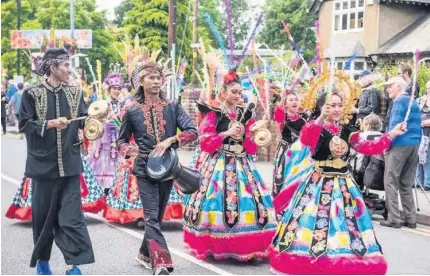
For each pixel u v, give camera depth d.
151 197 5.97
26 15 39.66
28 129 5.45
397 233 8.12
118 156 9.38
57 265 6.38
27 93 5.53
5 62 38.59
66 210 5.54
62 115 5.55
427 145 10.92
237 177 6.38
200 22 34.91
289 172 7.57
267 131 6.48
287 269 5.53
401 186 8.46
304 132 5.71
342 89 5.84
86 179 8.26
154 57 7.84
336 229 5.52
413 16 30.44
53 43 9.29
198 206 6.42
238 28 33.47
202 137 6.32
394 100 8.16
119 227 8.09
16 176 12.80
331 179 5.71
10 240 7.43
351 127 5.82
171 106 6.13
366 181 8.85
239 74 7.00
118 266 6.34
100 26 38.12
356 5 31.55
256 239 6.29
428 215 8.84
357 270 5.42
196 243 6.42
